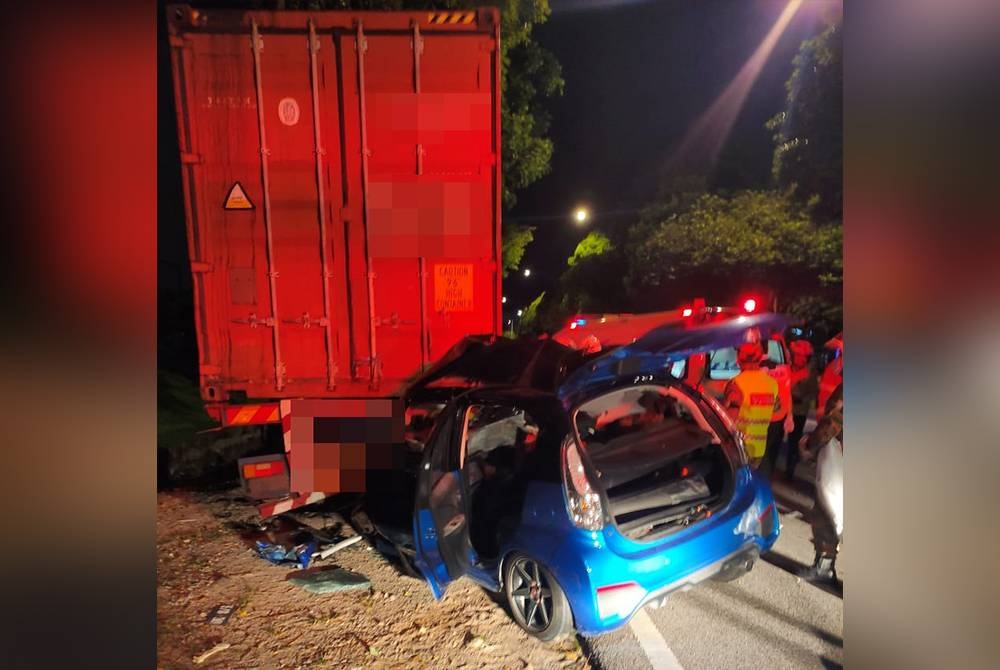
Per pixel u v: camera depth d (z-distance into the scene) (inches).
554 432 143.3
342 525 221.6
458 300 225.3
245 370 221.8
